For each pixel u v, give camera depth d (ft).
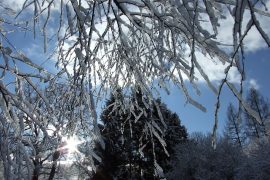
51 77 11.29
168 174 88.99
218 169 78.89
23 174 10.41
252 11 6.07
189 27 9.10
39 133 11.18
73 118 10.75
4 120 10.84
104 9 9.80
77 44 10.59
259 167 60.75
